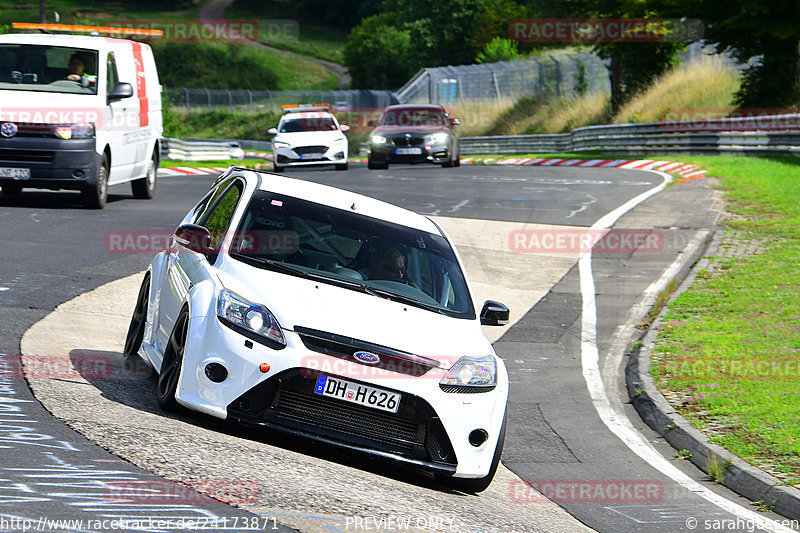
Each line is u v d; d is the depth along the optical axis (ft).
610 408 106.73
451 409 71.41
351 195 92.63
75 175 186.29
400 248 84.94
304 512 56.08
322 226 84.17
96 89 193.36
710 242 194.18
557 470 84.23
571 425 99.19
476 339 77.92
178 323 76.02
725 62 504.43
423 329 75.10
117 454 60.95
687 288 157.58
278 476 63.10
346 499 61.26
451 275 85.56
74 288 122.93
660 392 106.52
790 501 75.25
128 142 208.23
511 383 114.42
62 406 70.90
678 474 85.15
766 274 162.50
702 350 121.60
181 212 202.80
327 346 70.54
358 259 81.92
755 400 100.53
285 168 356.38
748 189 256.73
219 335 70.74
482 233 202.90
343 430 69.92
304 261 79.61
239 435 72.43
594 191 270.67
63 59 194.59
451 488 74.23
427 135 343.05
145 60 224.74
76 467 57.00
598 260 184.24
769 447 86.58
